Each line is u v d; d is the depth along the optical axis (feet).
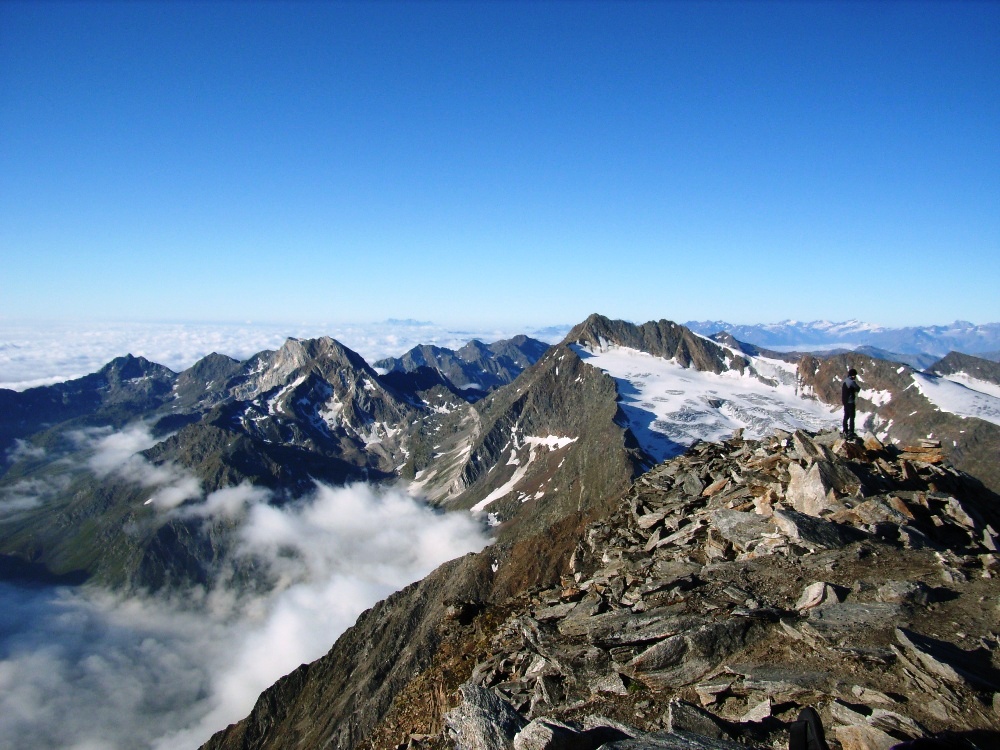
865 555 55.83
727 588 54.85
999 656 37.45
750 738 35.06
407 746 68.44
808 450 78.43
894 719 32.17
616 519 103.81
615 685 46.42
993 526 67.92
